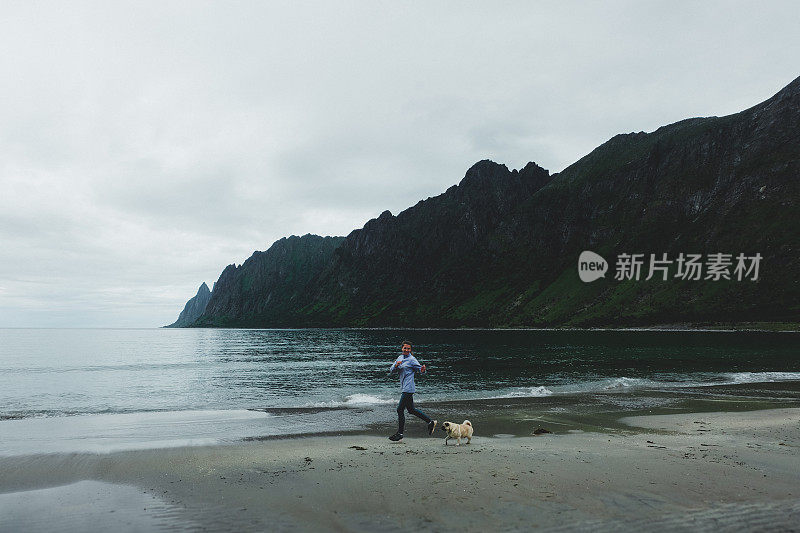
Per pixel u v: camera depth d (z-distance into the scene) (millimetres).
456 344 108438
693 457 12281
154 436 16969
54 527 7980
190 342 148875
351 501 8938
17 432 18156
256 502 9078
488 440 15586
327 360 67625
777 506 8391
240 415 21875
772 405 22797
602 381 35344
